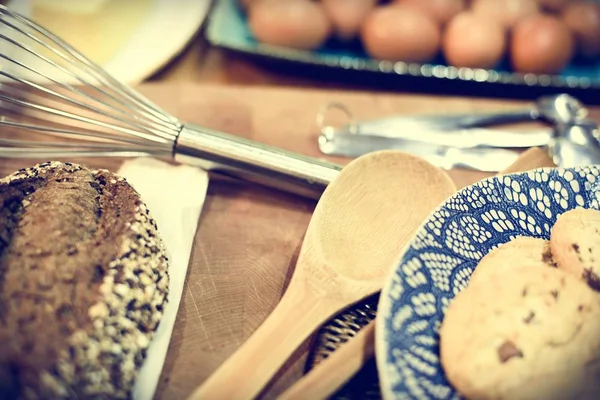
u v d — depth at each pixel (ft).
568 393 1.09
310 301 1.23
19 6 1.71
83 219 1.22
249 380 1.15
